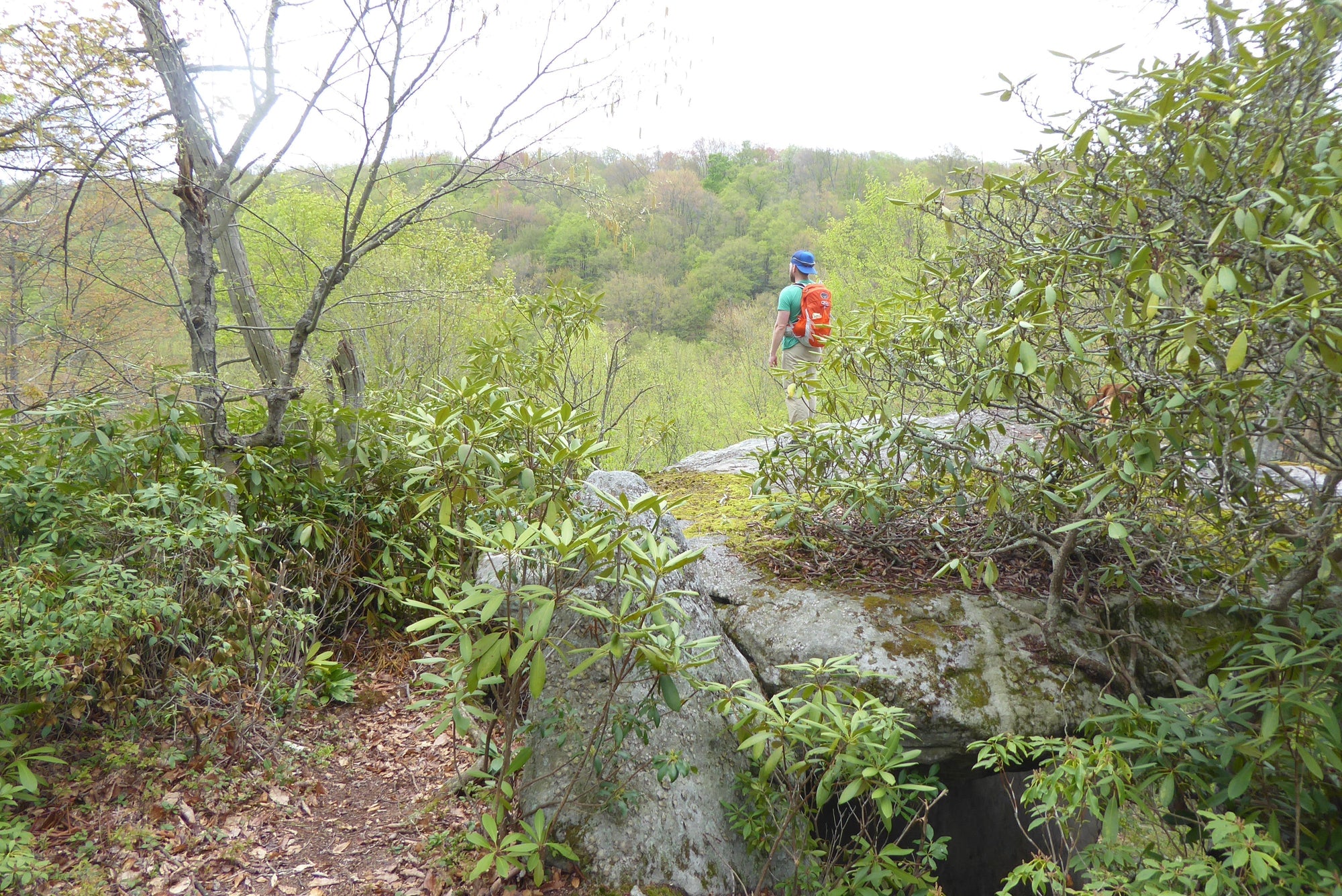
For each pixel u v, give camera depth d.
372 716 3.73
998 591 3.64
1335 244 2.31
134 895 2.45
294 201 11.70
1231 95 2.45
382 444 4.29
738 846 2.90
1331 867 2.43
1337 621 2.81
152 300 4.22
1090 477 2.97
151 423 3.57
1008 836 4.20
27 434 3.38
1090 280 3.03
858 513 4.08
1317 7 2.22
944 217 3.29
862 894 2.65
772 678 3.41
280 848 2.77
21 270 5.27
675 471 6.08
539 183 4.34
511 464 2.97
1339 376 2.44
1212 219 2.63
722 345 19.86
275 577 3.81
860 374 3.75
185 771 3.03
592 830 2.71
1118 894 2.29
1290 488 3.02
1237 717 2.60
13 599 2.66
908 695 3.19
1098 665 3.30
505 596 2.38
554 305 5.73
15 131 3.53
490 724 2.83
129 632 2.95
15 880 2.32
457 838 2.80
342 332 5.22
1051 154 3.17
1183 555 3.31
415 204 4.29
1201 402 2.67
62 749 3.06
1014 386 2.91
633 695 2.94
